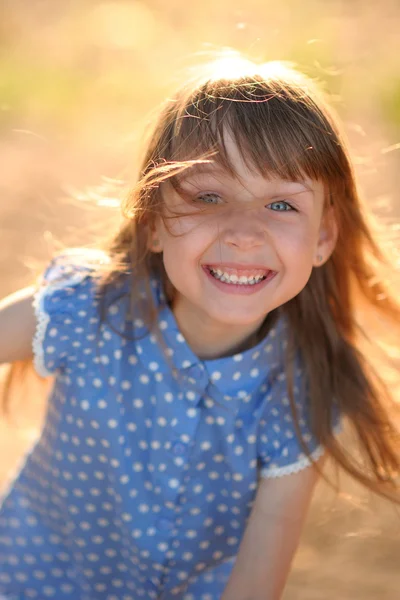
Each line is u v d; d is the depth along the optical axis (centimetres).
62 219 211
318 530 131
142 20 388
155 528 100
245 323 95
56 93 303
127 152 248
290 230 93
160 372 99
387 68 273
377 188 203
